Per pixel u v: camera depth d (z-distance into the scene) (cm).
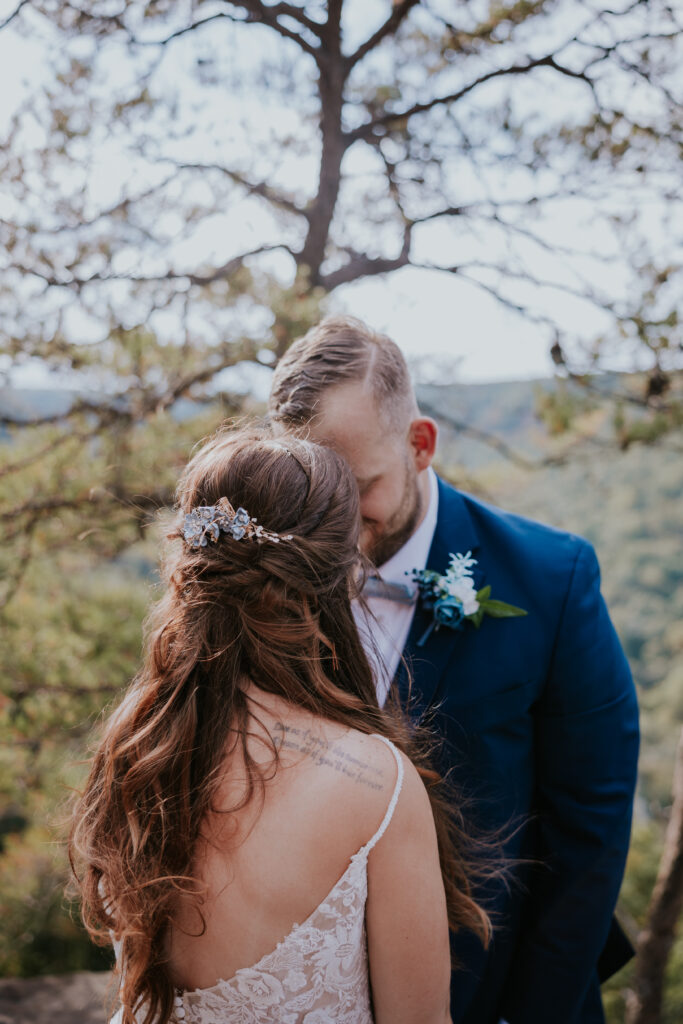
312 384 158
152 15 330
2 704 386
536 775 179
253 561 117
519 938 181
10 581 375
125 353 352
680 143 347
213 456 125
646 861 878
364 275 429
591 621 176
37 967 671
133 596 434
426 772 136
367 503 162
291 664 114
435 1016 114
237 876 104
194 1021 111
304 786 105
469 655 168
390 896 106
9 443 368
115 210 347
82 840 124
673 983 668
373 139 408
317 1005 104
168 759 110
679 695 2172
